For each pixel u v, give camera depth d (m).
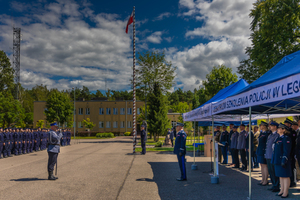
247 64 29.73
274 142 6.31
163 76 39.19
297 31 20.17
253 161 10.92
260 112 8.72
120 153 17.92
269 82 4.90
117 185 7.62
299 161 6.61
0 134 15.60
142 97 40.09
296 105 6.88
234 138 11.27
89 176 9.11
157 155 16.48
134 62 18.45
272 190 6.77
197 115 10.29
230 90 9.83
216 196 6.30
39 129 21.59
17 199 6.09
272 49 21.17
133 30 18.72
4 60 57.25
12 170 10.59
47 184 7.79
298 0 19.33
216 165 8.12
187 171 10.21
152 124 34.84
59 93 51.03
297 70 4.44
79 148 23.45
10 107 45.25
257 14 22.45
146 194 6.54
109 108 62.88
